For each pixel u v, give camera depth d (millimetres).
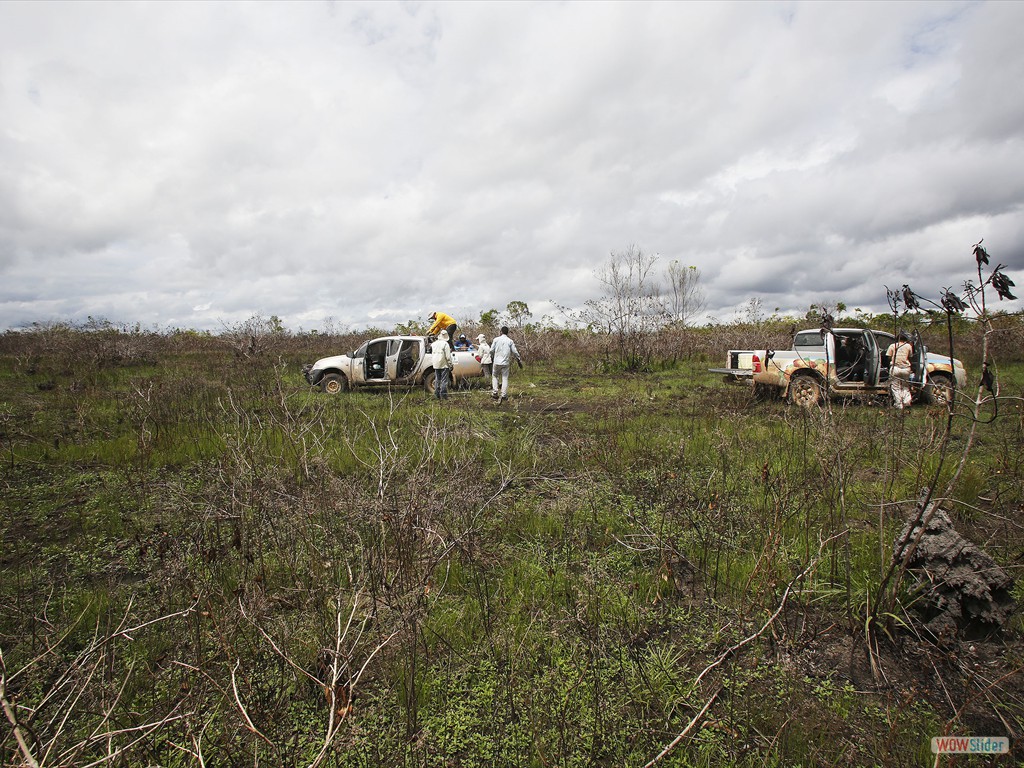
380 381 12844
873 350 9320
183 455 6609
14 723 1645
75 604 3377
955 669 2871
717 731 2473
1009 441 6707
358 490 3744
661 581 3670
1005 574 3123
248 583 3250
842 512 3461
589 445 6805
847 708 2604
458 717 2576
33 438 7473
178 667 2604
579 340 22719
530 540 4363
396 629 2543
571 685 2715
